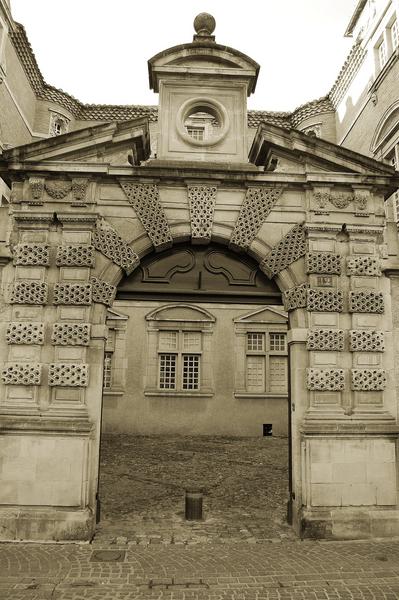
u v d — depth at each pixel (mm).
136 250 8359
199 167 8742
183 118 9062
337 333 8141
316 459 7734
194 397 18078
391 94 14547
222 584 5859
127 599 5438
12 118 16297
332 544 7297
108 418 17828
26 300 7949
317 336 8109
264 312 18719
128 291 8500
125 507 9078
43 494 7402
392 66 14492
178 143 8930
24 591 5582
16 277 8078
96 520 8008
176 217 8469
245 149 8945
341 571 6266
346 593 5664
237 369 18328
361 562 6570
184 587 5770
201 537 7562
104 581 5891
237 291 8625
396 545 7266
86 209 8305
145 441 16656
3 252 8148
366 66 16531
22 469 7453
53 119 19203
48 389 7766
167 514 8719
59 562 6453
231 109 9109
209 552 6914
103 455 14062
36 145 8250
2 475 7434
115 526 8008
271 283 8727
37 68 17781
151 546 7133
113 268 8250
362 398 8016
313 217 8516
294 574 6168
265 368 18500
